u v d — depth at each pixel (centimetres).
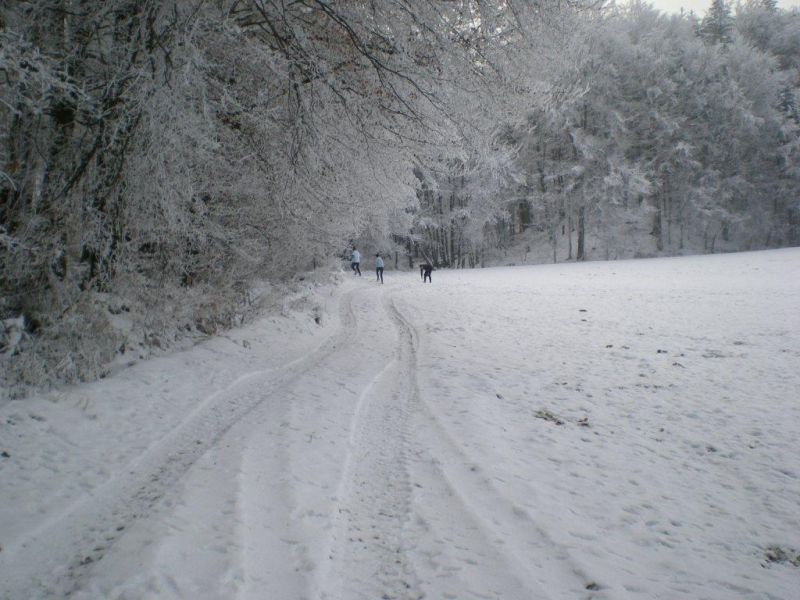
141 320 717
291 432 483
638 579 276
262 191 799
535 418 563
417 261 5141
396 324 1274
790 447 476
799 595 267
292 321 1081
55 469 382
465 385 693
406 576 277
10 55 379
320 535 310
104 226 619
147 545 285
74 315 581
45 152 538
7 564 270
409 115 675
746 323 1129
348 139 701
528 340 1037
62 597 247
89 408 495
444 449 462
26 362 511
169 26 483
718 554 307
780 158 4644
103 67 555
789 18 5353
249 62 637
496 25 646
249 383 668
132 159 555
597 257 4522
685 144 4134
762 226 4806
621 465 439
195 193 693
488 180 3500
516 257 4981
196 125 559
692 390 665
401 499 369
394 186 972
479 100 705
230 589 252
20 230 530
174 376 630
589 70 3909
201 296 808
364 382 695
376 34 604
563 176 4428
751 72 4572
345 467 417
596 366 809
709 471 429
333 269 1488
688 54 4456
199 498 345
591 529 331
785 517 354
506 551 298
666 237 4769
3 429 421
